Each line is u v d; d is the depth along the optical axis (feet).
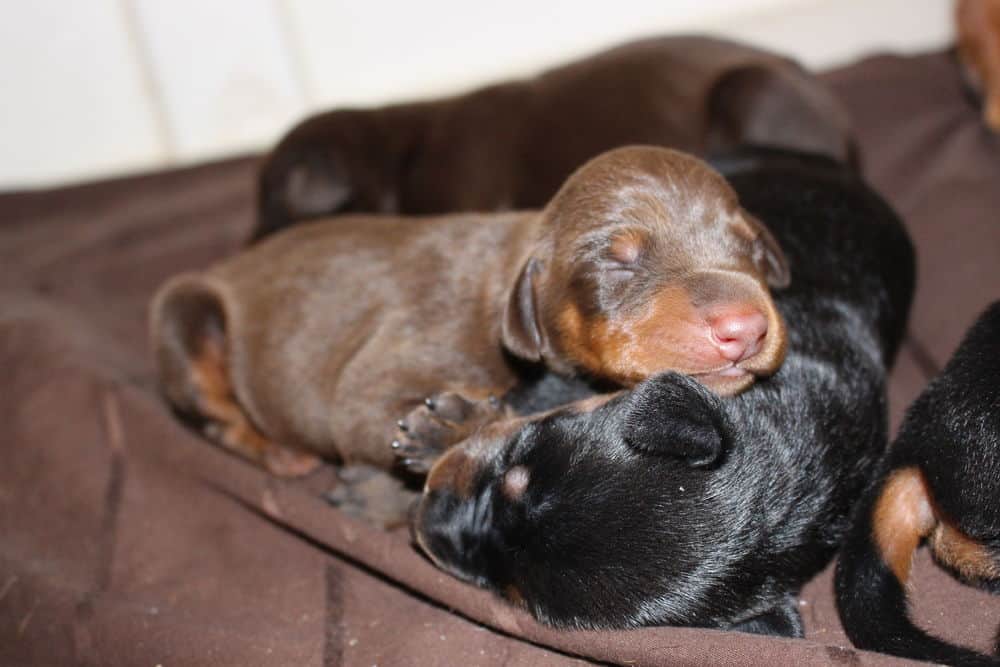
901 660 1.00
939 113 1.90
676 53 1.77
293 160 1.85
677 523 1.05
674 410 1.04
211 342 1.48
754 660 1.01
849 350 1.23
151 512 1.43
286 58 2.16
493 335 1.27
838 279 1.30
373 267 1.39
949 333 1.48
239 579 1.33
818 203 1.39
